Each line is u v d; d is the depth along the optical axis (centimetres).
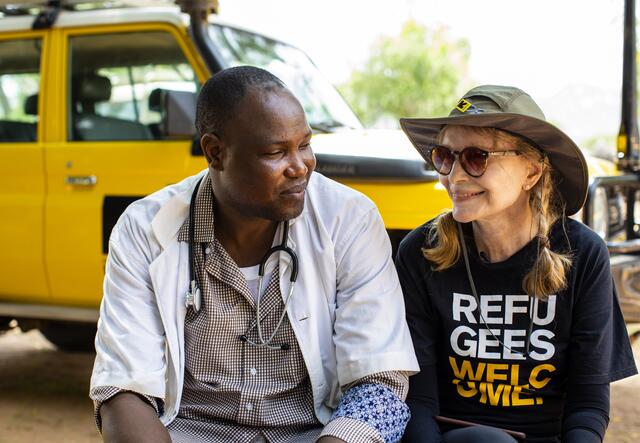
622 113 445
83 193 404
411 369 196
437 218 214
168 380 197
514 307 204
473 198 200
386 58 1719
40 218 410
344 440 182
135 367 188
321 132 406
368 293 199
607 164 449
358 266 201
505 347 204
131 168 395
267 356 197
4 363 534
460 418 210
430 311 213
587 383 199
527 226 205
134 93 408
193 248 196
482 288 206
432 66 1692
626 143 442
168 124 369
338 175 362
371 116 1733
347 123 439
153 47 406
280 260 195
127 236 201
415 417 203
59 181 409
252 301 195
